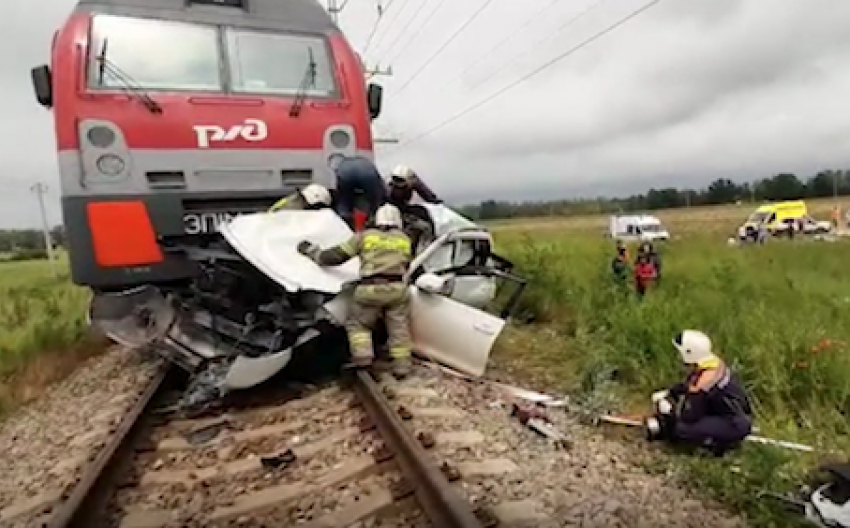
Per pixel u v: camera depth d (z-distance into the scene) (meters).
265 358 5.88
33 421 6.52
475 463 4.32
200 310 6.82
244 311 6.62
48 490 4.53
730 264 12.76
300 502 4.05
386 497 3.99
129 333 7.20
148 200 6.43
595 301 9.97
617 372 6.64
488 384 6.52
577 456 4.66
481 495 3.90
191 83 6.82
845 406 5.49
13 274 29.38
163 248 6.48
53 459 5.18
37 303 14.09
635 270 11.70
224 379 5.90
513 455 4.55
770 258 17.25
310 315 6.34
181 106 6.64
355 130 7.42
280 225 6.48
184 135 6.61
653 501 3.98
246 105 6.90
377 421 5.09
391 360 6.64
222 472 4.59
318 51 7.50
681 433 4.81
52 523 3.55
